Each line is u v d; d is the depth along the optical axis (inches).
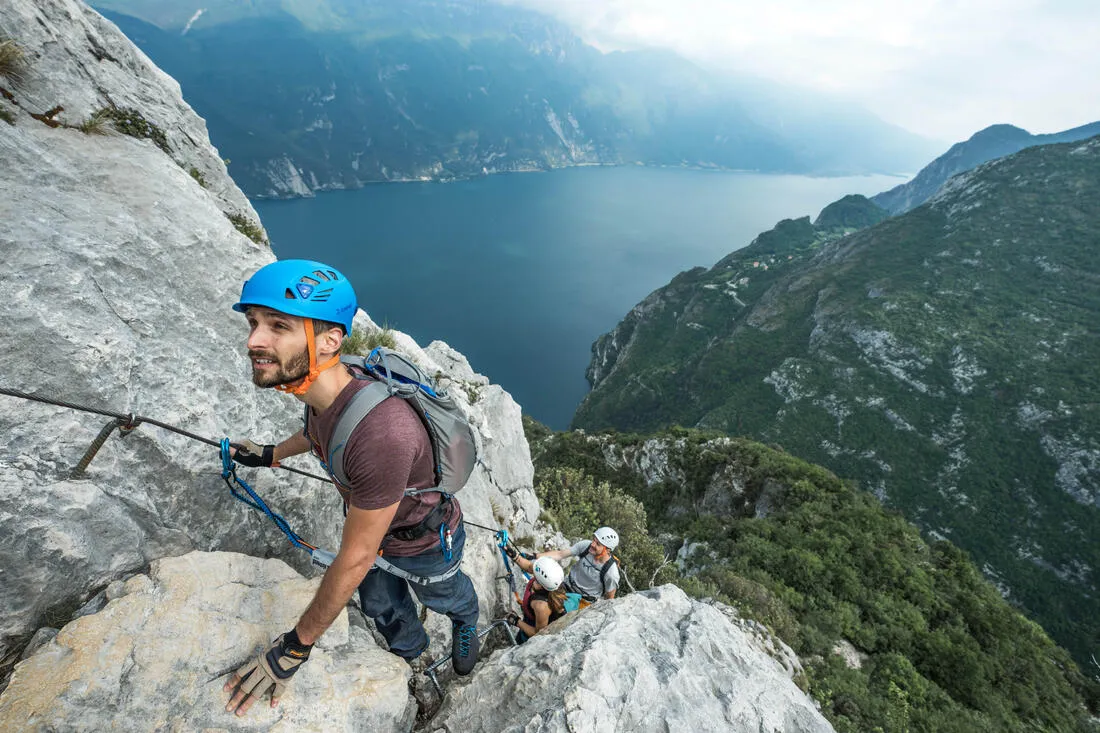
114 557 101.8
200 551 113.8
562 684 114.4
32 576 90.0
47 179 132.3
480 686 122.9
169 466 111.4
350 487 71.7
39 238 110.3
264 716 91.0
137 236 134.2
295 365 64.2
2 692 84.3
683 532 1911.9
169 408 115.6
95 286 114.1
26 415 93.2
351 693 103.7
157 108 230.1
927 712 717.9
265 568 120.6
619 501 706.8
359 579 71.6
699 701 122.6
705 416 5802.2
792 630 739.4
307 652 83.9
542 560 193.8
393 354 79.8
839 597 1141.7
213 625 100.6
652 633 139.7
